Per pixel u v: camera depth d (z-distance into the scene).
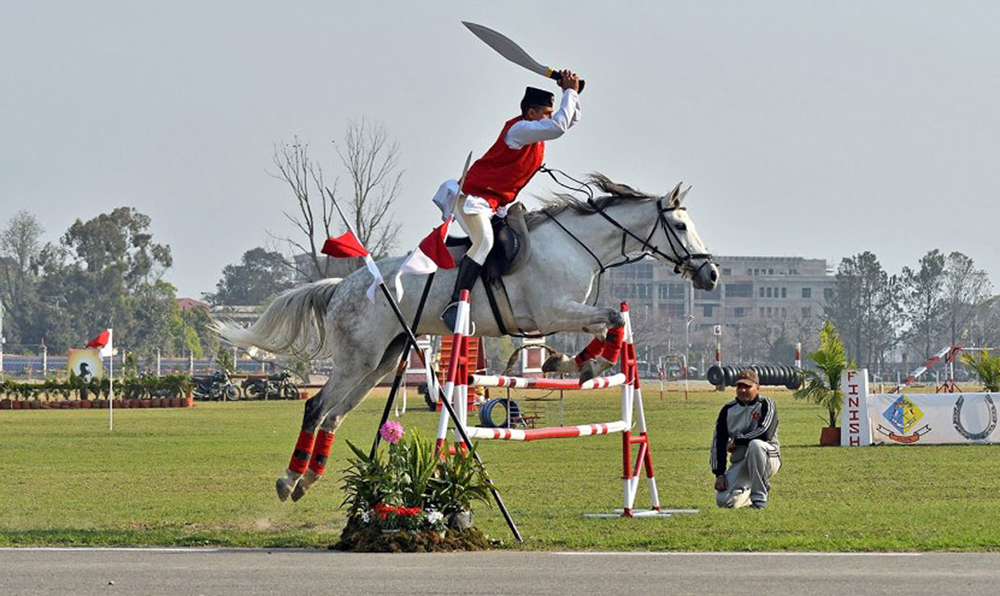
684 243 15.99
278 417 48.50
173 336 153.50
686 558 12.25
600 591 10.47
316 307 17.31
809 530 14.36
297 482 16.77
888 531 14.20
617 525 15.14
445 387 14.25
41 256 157.12
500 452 28.66
